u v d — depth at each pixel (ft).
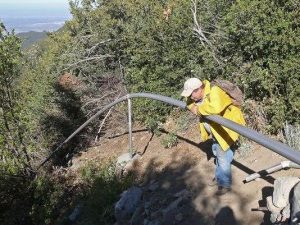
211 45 15.58
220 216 10.69
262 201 10.36
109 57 21.50
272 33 12.92
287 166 10.08
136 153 16.79
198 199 11.65
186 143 15.23
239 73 14.14
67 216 15.87
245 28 13.71
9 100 18.26
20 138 18.71
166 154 15.29
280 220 8.79
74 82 21.98
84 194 16.49
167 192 13.01
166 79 17.31
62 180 18.12
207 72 15.37
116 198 14.48
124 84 20.26
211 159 13.48
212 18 16.79
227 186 11.14
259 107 13.21
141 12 20.40
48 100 22.20
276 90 12.85
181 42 17.02
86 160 19.17
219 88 9.73
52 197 17.06
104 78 21.45
